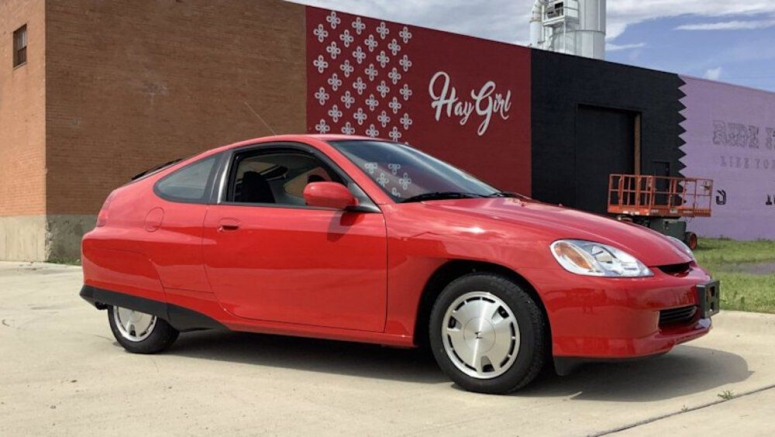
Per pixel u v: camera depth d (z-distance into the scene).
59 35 15.13
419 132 21.00
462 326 4.29
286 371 4.96
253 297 4.92
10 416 3.96
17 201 16.34
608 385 4.51
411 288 4.38
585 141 25.94
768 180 32.38
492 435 3.56
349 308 4.58
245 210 5.05
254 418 3.90
